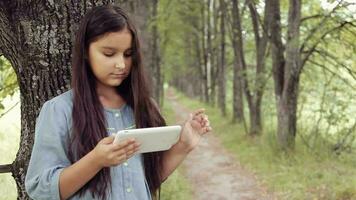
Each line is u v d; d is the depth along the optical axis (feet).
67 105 6.76
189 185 36.47
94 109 6.76
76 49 6.78
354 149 40.29
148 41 39.96
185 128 7.46
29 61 9.63
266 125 57.52
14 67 10.11
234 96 69.41
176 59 136.15
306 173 33.63
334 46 39.24
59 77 9.62
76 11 9.61
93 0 9.77
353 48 37.52
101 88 7.07
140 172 7.10
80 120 6.63
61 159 6.55
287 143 41.04
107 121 6.96
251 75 53.88
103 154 5.90
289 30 39.01
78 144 6.57
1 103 18.58
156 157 7.48
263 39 49.44
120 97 7.27
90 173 6.10
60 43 9.57
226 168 42.11
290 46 39.42
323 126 43.21
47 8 9.47
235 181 37.11
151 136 6.31
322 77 44.14
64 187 6.20
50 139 6.53
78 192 6.64
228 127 66.59
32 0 9.46
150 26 54.39
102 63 6.64
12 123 23.41
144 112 7.27
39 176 6.40
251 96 54.85
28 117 9.93
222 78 84.58
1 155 20.38
